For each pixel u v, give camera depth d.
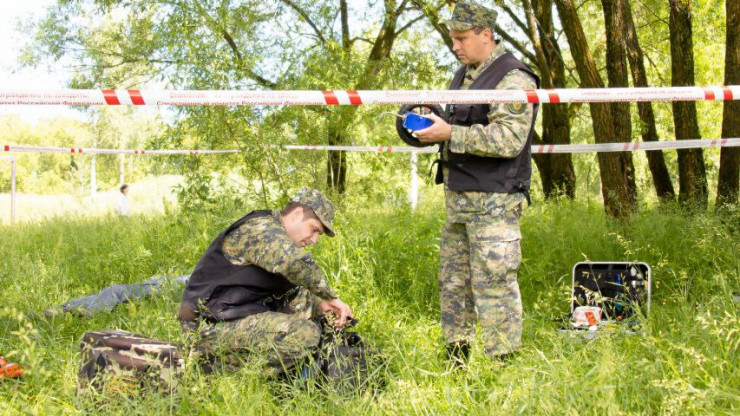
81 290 5.84
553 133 13.90
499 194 4.10
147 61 15.10
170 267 6.46
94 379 3.44
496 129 4.00
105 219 12.70
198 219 8.14
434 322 5.11
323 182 10.05
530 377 3.37
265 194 8.77
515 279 4.14
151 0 13.07
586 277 5.08
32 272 6.00
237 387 3.43
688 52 9.45
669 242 6.73
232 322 3.88
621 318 4.65
